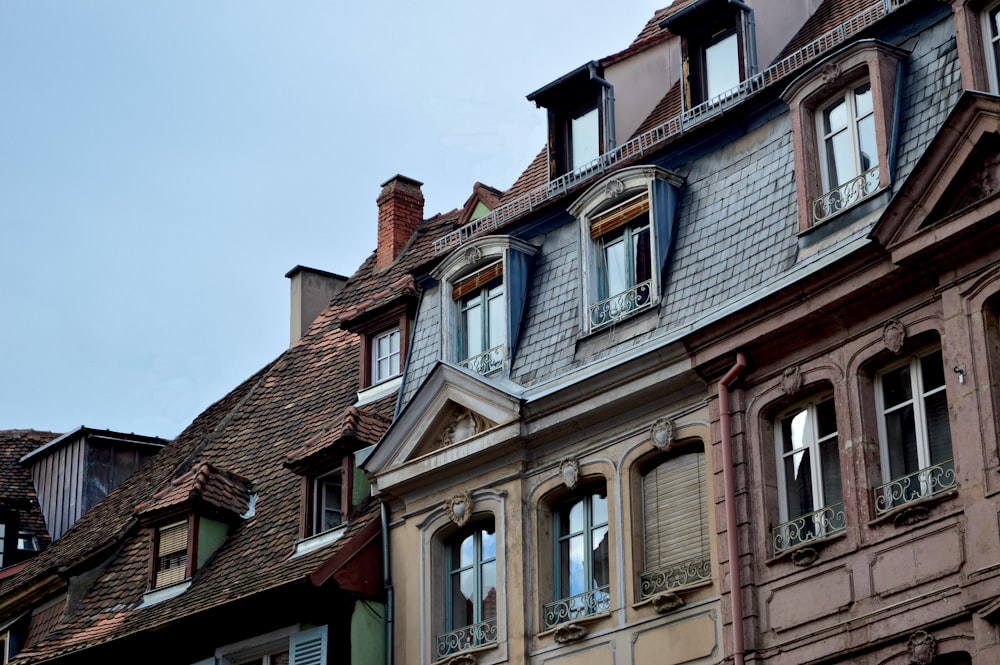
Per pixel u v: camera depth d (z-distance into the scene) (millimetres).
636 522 29016
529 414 30875
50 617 40375
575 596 29688
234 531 37031
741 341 27844
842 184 27469
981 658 23531
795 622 26062
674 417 28844
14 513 47938
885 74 27156
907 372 26000
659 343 28984
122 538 39312
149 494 41688
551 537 30500
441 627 31703
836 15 31484
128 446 49156
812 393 27125
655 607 28125
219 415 45062
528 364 31672
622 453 29453
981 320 24703
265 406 41000
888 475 25797
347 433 34250
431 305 34906
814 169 27938
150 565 37281
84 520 45219
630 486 29188
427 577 31969
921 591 24547
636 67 34406
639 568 28766
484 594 31328
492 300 33250
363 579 32469
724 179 29844
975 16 26250
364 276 43219
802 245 27594
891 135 26844
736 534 27172
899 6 27734
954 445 24656
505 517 30969
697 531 28203
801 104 28188
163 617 35125
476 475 31719
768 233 28406
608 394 29734
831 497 26547
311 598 32375
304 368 41344
